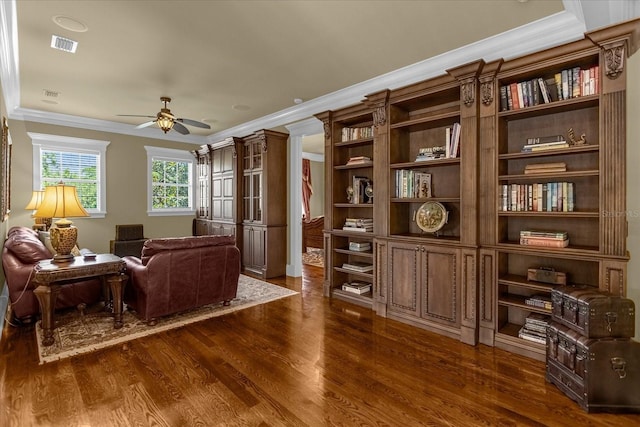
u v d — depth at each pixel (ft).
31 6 8.02
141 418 6.08
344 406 6.50
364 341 9.57
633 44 7.49
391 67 11.76
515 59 8.55
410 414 6.26
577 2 7.81
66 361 8.17
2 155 11.32
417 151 12.09
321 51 10.50
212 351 8.82
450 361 8.37
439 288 10.16
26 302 10.28
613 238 7.28
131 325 10.55
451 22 8.83
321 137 24.82
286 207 18.25
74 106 16.47
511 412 6.32
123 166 20.63
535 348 8.46
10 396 6.69
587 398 6.33
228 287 12.42
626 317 6.39
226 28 9.07
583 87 7.86
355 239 14.39
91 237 19.40
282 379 7.47
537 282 8.69
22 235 11.71
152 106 16.51
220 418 6.11
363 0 7.80
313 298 13.80
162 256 10.50
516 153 8.88
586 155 8.46
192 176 24.06
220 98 15.25
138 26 8.97
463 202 9.55
